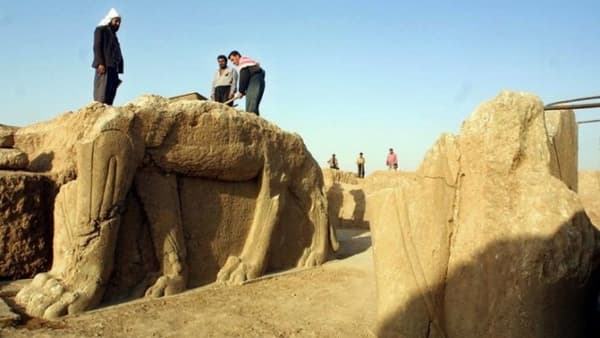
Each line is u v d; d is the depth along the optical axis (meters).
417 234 3.13
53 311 4.34
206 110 5.86
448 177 3.12
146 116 5.29
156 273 5.36
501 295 2.59
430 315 2.97
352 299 5.38
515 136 2.84
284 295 5.54
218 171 6.07
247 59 8.37
